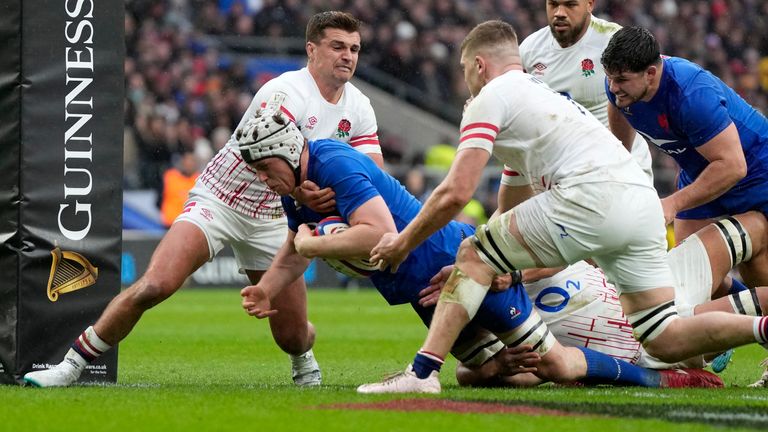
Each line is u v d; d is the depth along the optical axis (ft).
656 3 295.69
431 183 228.22
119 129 70.28
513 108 61.11
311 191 61.57
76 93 69.51
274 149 60.80
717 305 69.77
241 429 48.19
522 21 291.99
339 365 94.99
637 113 72.84
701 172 73.00
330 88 74.74
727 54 297.33
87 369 69.97
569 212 60.85
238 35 277.23
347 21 73.87
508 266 62.03
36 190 68.74
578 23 86.94
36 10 68.54
